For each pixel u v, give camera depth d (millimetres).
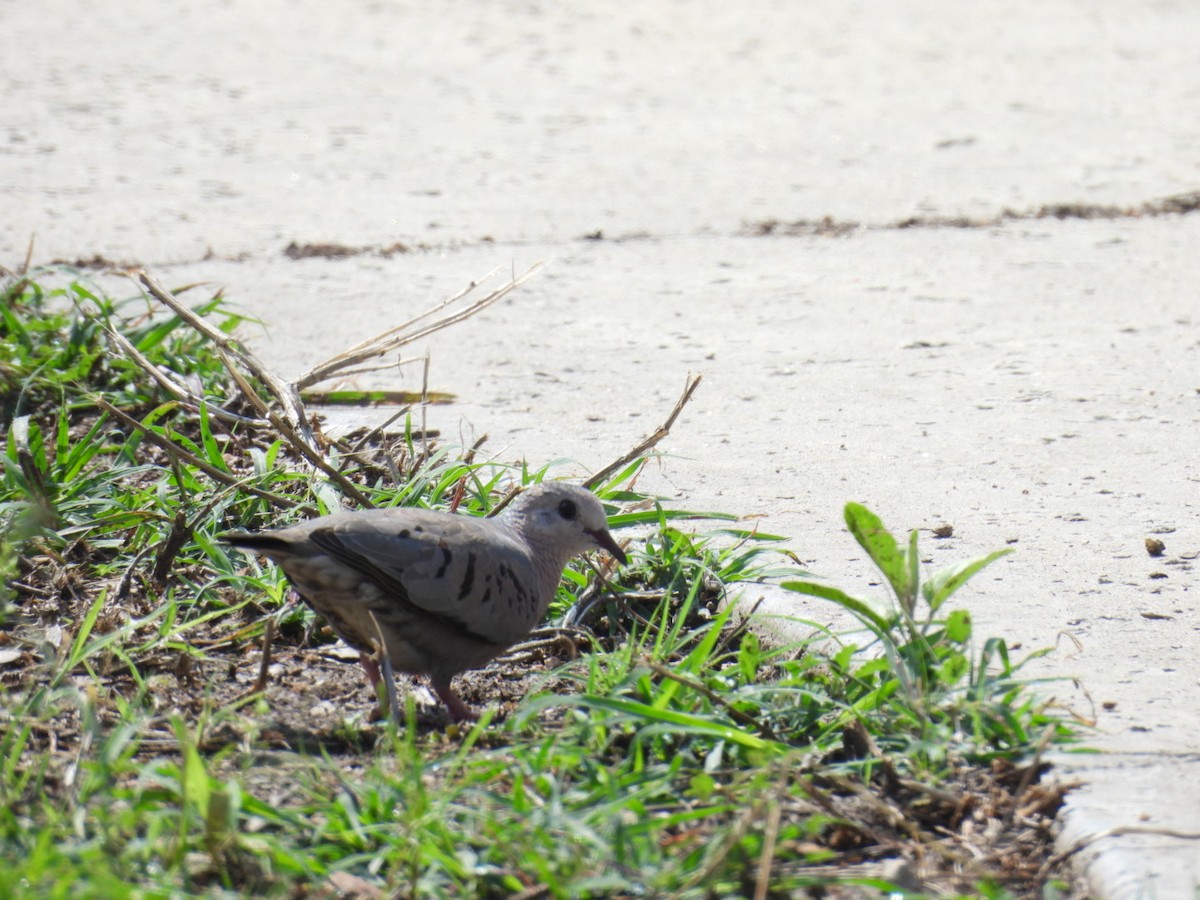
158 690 8141
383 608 7812
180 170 21047
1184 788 6707
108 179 20438
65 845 6070
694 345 14531
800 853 6340
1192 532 9859
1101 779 6805
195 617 9156
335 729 7711
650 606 9320
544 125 24281
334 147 22625
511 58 29219
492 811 6449
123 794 6336
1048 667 7969
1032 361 13844
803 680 7930
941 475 11102
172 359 12992
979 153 22375
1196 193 19891
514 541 8359
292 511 10102
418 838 6117
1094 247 17781
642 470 11297
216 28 31219
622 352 14352
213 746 7449
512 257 17484
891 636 7633
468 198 20062
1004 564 9422
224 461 11023
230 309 15242
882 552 7668
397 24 32000
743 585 9289
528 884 6004
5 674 8273
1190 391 12859
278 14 32781
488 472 11133
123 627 8336
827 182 20938
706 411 12688
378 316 15211
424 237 18203
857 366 13844
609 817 6328
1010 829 6641
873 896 6180
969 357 14039
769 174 21391
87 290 14242
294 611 9023
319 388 13227
